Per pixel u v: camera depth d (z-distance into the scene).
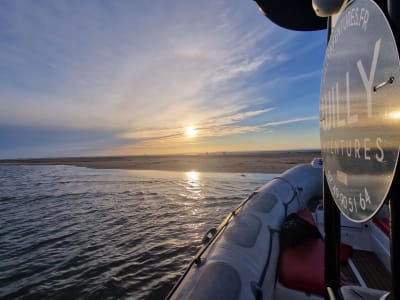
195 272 2.79
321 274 2.90
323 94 1.26
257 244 3.46
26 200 19.00
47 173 48.44
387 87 0.69
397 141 0.65
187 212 14.08
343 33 1.00
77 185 27.72
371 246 3.74
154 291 6.20
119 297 5.98
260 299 2.60
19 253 8.84
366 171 0.83
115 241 9.80
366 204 0.84
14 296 6.17
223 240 3.47
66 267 7.61
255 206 4.84
